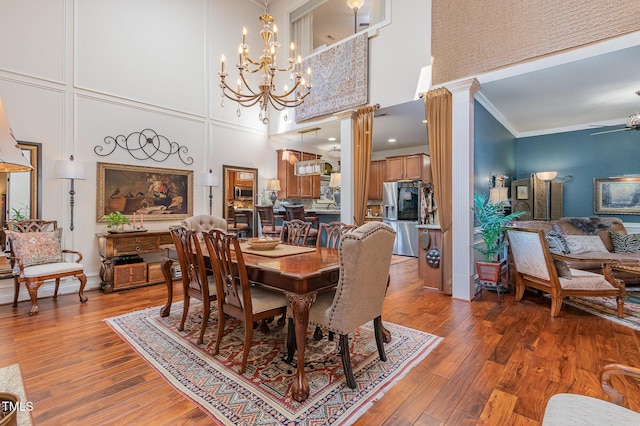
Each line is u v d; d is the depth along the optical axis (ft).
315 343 8.43
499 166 17.40
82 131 13.69
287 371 6.98
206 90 18.10
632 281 13.17
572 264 13.99
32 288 10.62
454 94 12.59
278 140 22.48
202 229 13.38
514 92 13.55
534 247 10.80
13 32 12.09
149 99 15.79
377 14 15.88
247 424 5.28
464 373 6.84
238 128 19.75
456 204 12.53
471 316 10.44
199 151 17.79
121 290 13.70
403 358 7.52
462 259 12.35
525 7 11.32
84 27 13.79
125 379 6.64
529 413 5.50
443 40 13.12
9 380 6.58
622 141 17.97
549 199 18.95
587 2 10.21
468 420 5.35
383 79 15.23
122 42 14.90
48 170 12.84
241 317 7.16
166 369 7.04
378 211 26.66
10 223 11.55
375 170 26.14
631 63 10.70
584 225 15.80
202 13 17.95
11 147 3.46
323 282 6.64
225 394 6.12
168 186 16.43
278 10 20.95
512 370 6.94
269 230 18.72
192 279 8.93
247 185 20.34
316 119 18.26
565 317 10.29
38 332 9.08
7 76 11.94
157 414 5.53
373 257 6.46
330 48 17.19
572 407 3.43
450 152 12.84
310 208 26.22
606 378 3.83
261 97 10.34
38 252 11.37
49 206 12.85
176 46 16.84
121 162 14.83
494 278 11.81
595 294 10.19
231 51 19.31
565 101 14.84
